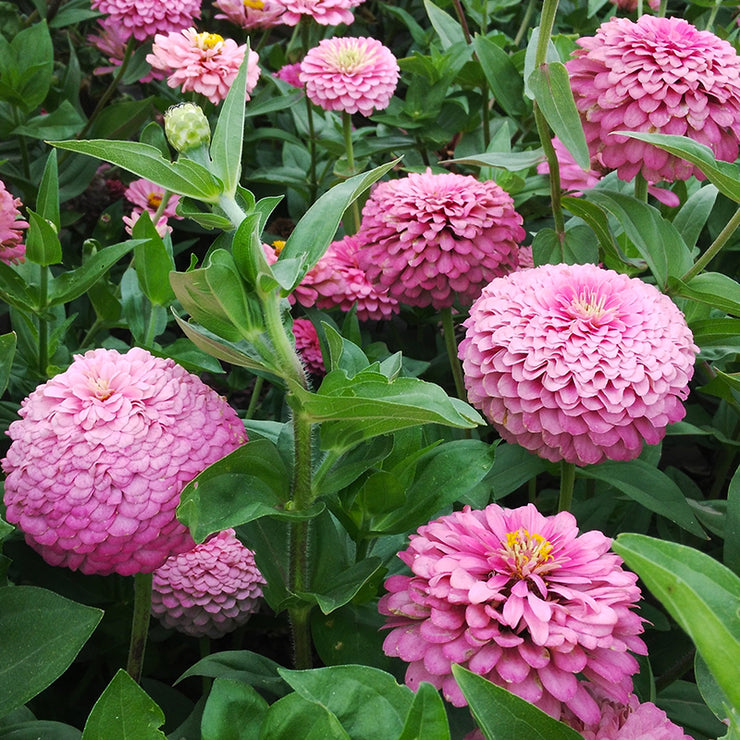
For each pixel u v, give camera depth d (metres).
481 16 0.98
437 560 0.41
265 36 0.98
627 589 0.40
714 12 0.88
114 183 1.00
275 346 0.41
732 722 0.30
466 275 0.64
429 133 0.90
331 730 0.36
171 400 0.43
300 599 0.46
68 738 0.43
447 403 0.38
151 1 0.84
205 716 0.37
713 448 0.81
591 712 0.38
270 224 0.95
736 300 0.58
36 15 1.01
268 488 0.43
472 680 0.34
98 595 0.61
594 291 0.52
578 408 0.48
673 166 0.58
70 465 0.41
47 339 0.62
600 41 0.60
